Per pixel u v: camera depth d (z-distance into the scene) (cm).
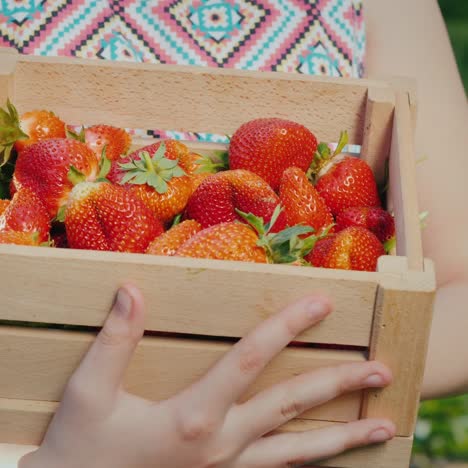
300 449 87
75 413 84
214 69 112
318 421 89
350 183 106
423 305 79
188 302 81
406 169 94
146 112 114
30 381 88
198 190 101
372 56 151
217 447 85
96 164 103
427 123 149
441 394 138
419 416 248
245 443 86
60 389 88
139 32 135
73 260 80
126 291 79
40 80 112
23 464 89
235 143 106
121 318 80
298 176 101
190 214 102
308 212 100
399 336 81
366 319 81
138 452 85
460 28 429
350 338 82
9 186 109
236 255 86
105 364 82
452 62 155
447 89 151
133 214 93
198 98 113
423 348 82
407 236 84
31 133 107
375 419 86
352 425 87
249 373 82
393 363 83
